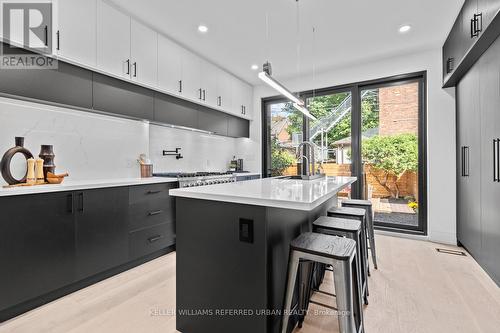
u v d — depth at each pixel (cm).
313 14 258
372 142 384
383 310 179
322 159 421
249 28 286
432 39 307
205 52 348
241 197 132
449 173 322
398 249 304
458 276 231
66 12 212
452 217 321
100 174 273
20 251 172
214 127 404
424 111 344
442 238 327
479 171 247
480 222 246
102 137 275
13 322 165
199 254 153
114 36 249
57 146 237
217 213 147
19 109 212
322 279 224
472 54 236
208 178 346
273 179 267
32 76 199
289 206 119
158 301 191
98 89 243
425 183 344
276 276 143
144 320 167
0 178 201
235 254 141
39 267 181
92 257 215
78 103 227
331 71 406
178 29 290
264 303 131
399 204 367
